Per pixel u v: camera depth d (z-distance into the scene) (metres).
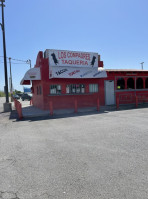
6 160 4.10
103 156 4.12
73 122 8.48
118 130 6.55
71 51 13.27
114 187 2.83
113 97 15.40
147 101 16.55
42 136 6.15
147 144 4.89
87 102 14.46
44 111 12.49
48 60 13.02
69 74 12.60
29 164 3.83
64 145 5.05
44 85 13.09
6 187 2.94
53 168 3.59
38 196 2.66
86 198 2.57
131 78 16.00
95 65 14.19
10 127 7.96
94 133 6.26
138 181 2.99
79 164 3.74
